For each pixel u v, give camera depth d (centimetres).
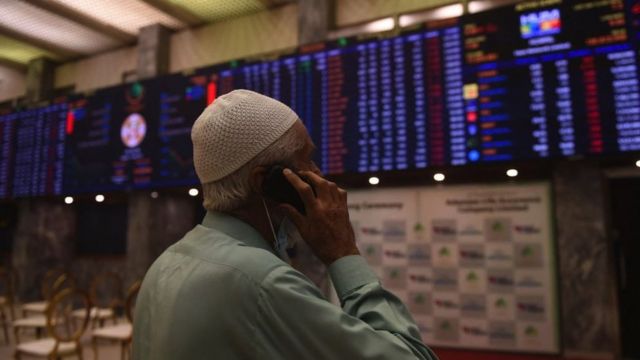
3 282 748
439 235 430
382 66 423
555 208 393
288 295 62
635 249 388
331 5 518
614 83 341
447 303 421
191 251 75
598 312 364
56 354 351
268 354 61
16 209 737
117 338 386
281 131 76
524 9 374
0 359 442
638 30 337
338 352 60
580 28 354
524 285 398
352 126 430
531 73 367
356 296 71
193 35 608
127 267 587
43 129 625
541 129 361
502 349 400
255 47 568
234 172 75
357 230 459
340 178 448
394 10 498
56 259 682
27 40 646
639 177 390
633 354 377
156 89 543
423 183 442
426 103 403
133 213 592
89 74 699
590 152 345
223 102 77
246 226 77
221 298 65
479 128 382
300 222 75
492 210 415
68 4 556
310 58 456
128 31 627
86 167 582
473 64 388
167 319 69
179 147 522
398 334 66
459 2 468
